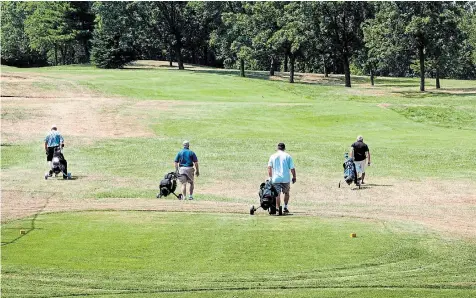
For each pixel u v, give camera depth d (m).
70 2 179.25
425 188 38.06
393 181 40.56
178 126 62.75
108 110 70.56
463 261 19.17
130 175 42.03
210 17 158.75
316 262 18.98
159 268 18.42
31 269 18.27
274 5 137.88
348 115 70.06
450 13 119.19
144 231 23.03
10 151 50.25
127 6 155.12
